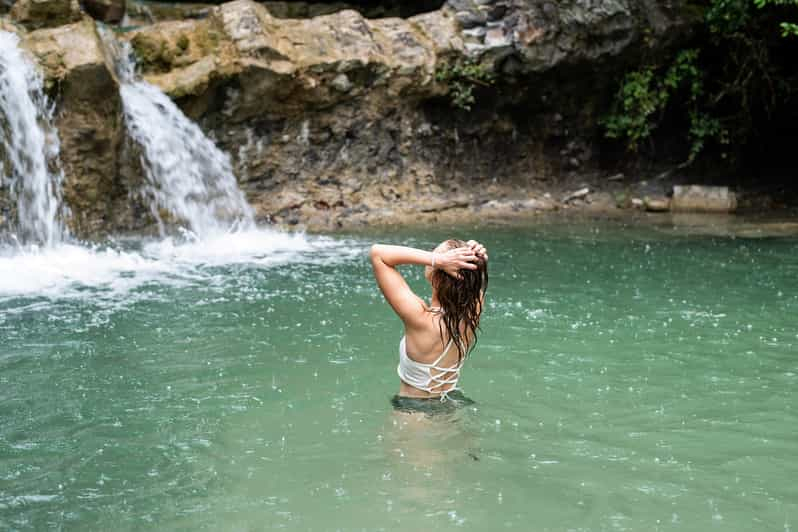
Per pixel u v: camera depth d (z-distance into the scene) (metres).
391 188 12.97
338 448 4.22
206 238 10.49
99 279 8.09
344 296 7.53
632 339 6.25
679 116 15.34
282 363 5.66
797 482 3.88
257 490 3.76
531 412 4.74
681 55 14.22
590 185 14.73
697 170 15.43
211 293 7.60
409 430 4.46
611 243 10.59
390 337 6.29
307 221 11.79
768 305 7.34
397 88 12.70
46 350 5.92
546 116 14.42
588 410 4.79
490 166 14.20
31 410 4.80
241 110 11.72
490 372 5.45
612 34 13.70
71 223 10.18
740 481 3.88
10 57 9.56
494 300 7.45
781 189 15.05
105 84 10.00
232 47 11.39
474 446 4.24
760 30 14.23
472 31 13.31
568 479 3.88
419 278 8.41
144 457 4.15
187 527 3.43
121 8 12.35
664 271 8.82
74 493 3.75
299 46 11.95
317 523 3.45
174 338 6.23
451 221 12.21
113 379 5.34
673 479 3.89
